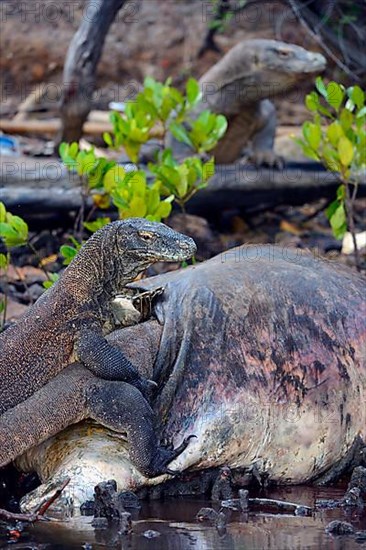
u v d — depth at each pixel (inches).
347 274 546.0
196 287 510.0
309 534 425.7
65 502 454.9
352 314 518.6
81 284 487.8
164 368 494.0
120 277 491.8
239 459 487.2
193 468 478.9
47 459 479.8
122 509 440.8
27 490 495.5
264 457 491.8
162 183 710.5
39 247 855.7
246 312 503.5
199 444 475.8
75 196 852.6
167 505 467.8
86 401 470.0
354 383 508.1
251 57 943.0
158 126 978.7
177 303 508.1
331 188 948.0
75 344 482.3
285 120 1304.1
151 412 472.1
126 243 486.6
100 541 416.2
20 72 1385.3
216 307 502.0
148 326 506.9
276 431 491.2
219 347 494.3
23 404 468.8
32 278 784.3
